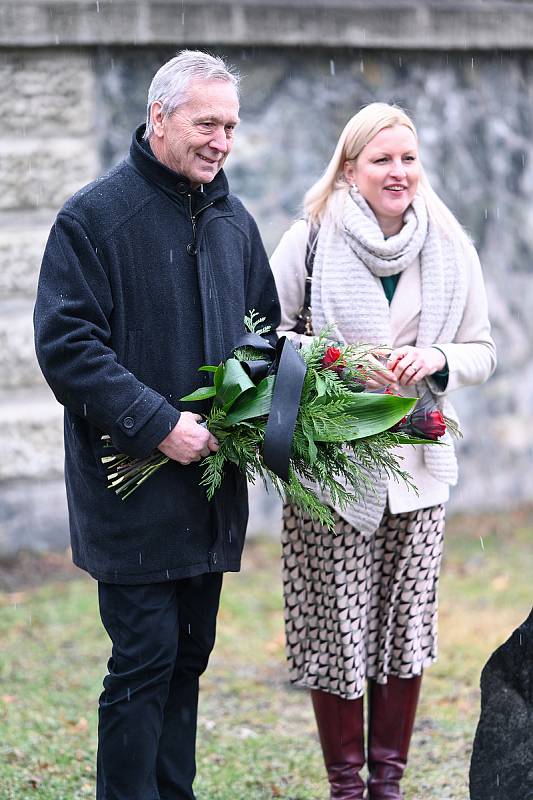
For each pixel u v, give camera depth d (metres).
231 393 5.33
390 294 6.27
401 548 6.30
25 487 11.21
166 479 5.54
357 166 6.19
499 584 10.84
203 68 5.40
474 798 5.42
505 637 9.50
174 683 6.00
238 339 5.73
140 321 5.50
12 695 8.27
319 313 6.20
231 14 11.09
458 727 7.82
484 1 12.48
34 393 11.12
